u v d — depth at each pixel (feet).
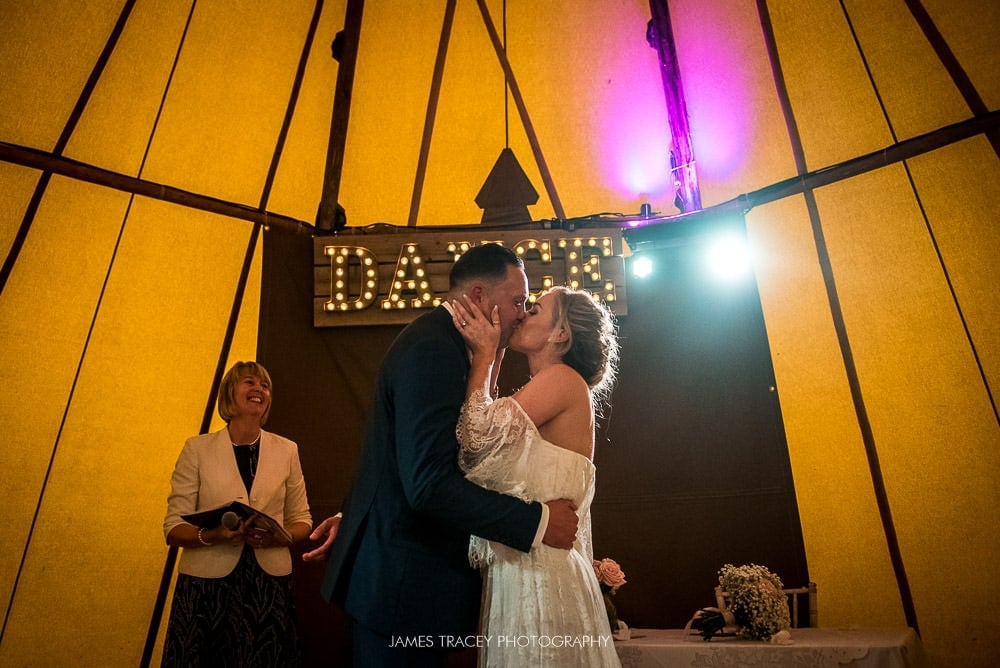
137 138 14.51
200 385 15.37
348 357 15.47
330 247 15.69
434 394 6.94
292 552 14.28
